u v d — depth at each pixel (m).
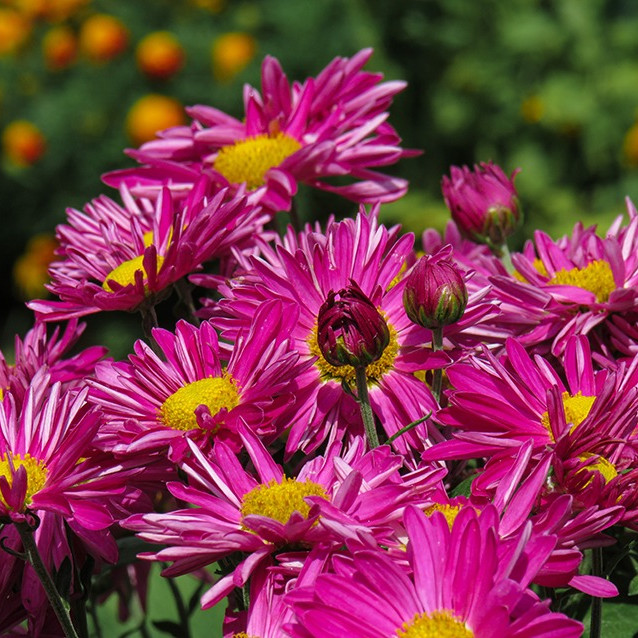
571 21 2.45
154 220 0.71
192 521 0.62
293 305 0.65
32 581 0.65
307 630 0.59
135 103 2.32
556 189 2.35
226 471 0.63
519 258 0.71
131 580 0.76
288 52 2.34
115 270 0.71
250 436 0.63
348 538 0.60
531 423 0.64
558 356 0.68
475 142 2.47
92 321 2.23
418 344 0.67
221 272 0.73
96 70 2.36
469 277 0.66
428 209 2.28
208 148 0.78
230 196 0.75
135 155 0.75
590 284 0.70
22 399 0.67
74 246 0.74
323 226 2.14
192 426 0.64
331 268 0.67
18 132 2.19
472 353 0.66
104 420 0.65
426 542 0.60
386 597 0.60
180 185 0.75
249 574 0.61
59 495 0.63
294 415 0.66
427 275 0.64
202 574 0.74
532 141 2.42
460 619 0.59
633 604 0.68
